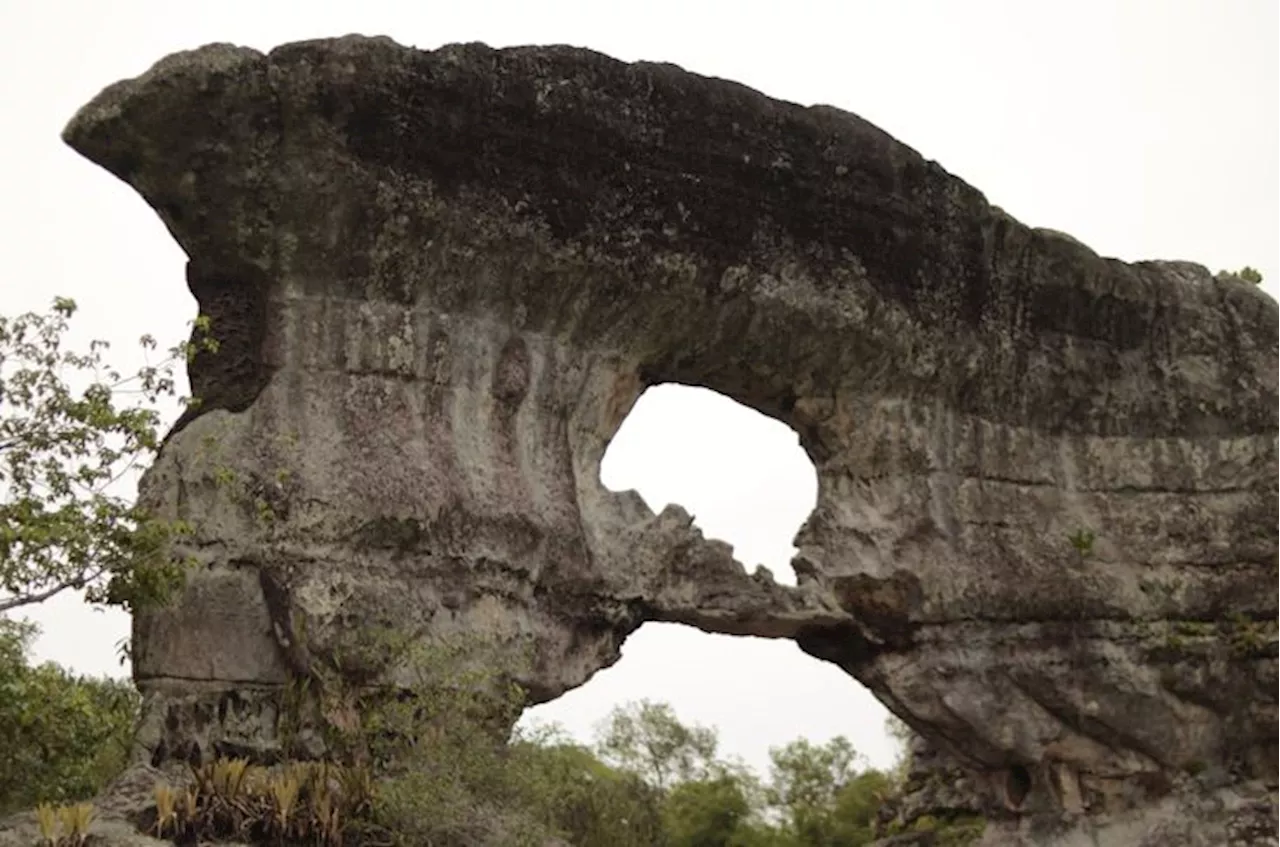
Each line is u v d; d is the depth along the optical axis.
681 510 21.45
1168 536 24.30
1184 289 25.25
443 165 19.45
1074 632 23.42
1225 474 24.77
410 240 19.39
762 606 21.84
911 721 23.11
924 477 23.08
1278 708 23.94
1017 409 24.11
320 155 18.83
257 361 19.09
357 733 17.70
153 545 16.88
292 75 18.67
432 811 16.94
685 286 21.11
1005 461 23.84
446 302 19.81
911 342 22.94
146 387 16.98
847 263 22.30
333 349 19.11
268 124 18.78
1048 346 24.28
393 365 19.30
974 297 23.61
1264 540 24.39
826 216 22.19
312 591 18.02
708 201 21.22
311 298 19.17
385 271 19.41
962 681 22.80
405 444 19.03
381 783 17.16
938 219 23.20
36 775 18.98
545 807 19.14
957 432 23.58
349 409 18.98
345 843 16.62
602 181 20.48
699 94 21.25
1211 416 24.94
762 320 21.77
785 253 21.81
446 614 18.73
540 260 20.12
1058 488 24.16
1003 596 23.00
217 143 18.69
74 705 17.89
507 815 17.45
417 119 19.27
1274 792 23.94
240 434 18.66
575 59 20.41
